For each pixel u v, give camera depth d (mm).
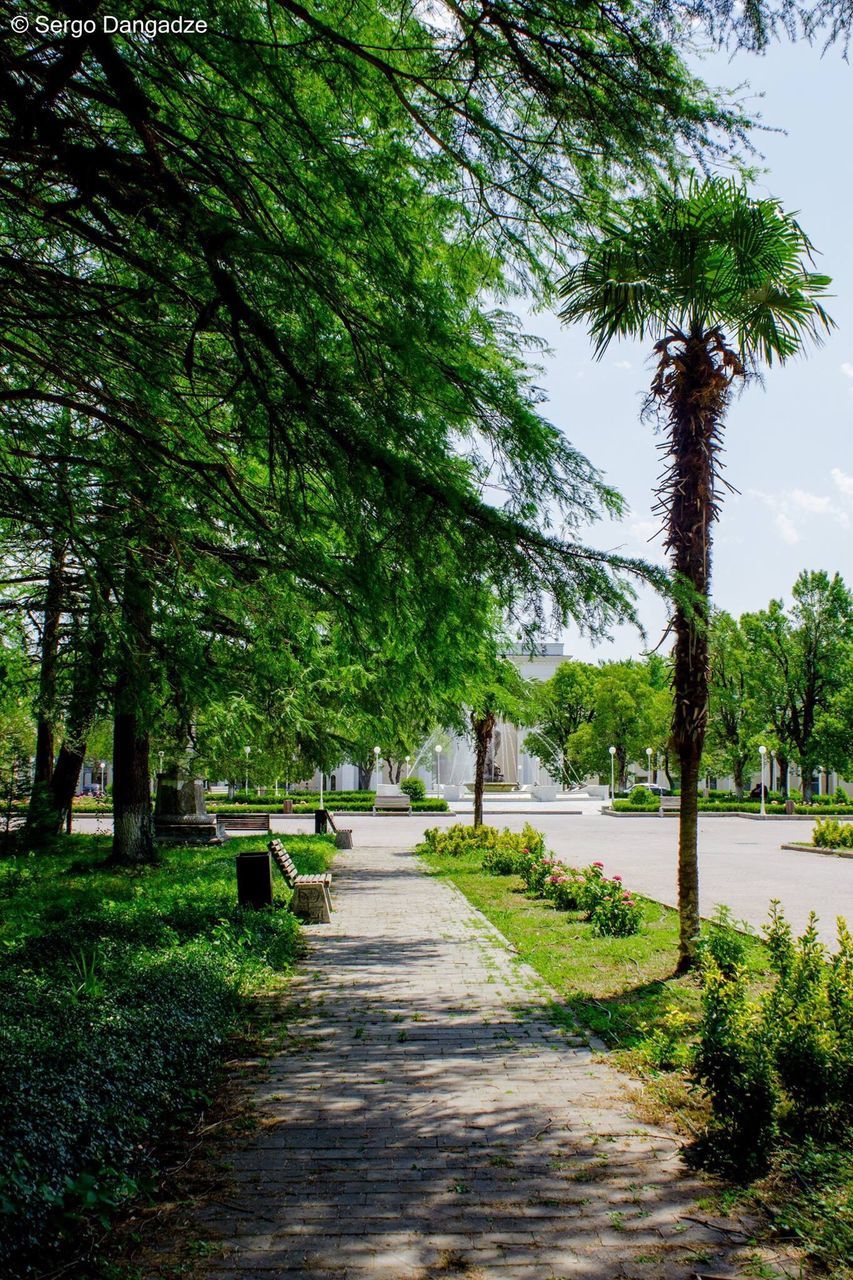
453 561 5363
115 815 16891
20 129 4715
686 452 8430
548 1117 5340
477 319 6164
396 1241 3871
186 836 21906
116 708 12008
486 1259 3719
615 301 8016
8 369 7582
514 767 57719
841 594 49250
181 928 9188
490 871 18500
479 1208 4172
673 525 8477
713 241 7586
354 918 13062
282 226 5488
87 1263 3617
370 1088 5852
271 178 5125
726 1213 4102
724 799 56250
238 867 11305
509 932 11680
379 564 5562
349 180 4793
